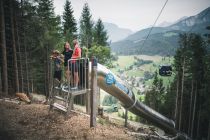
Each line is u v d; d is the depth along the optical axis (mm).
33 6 32812
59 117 10688
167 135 21531
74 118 10836
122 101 17188
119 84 15445
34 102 15211
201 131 41156
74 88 11148
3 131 8648
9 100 14328
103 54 47250
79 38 59281
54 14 41312
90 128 9906
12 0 27000
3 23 22453
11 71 27953
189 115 42938
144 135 12977
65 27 54031
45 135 8820
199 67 40906
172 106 47250
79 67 11320
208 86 36156
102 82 14367
